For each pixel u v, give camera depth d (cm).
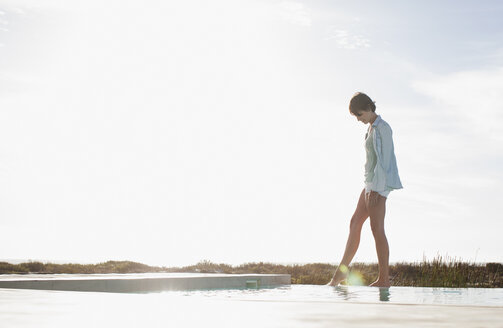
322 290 464
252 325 115
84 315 131
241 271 1403
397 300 331
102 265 1539
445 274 784
